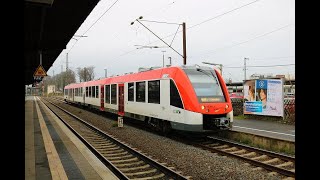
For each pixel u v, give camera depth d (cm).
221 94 1312
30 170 761
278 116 1941
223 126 1259
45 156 931
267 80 2011
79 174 738
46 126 1720
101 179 693
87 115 2744
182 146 1203
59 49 2494
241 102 2506
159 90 1456
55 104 4856
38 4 975
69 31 1944
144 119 1650
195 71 1333
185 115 1255
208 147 1149
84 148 1070
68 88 4834
